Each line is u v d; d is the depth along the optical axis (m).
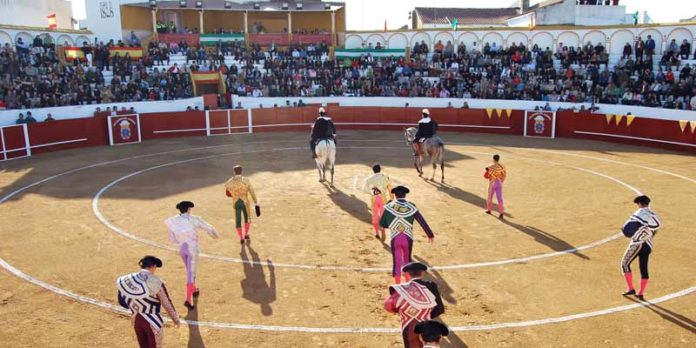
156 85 28.12
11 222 11.95
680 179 15.90
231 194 10.37
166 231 11.25
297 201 13.63
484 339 6.90
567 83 27.30
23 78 24.75
